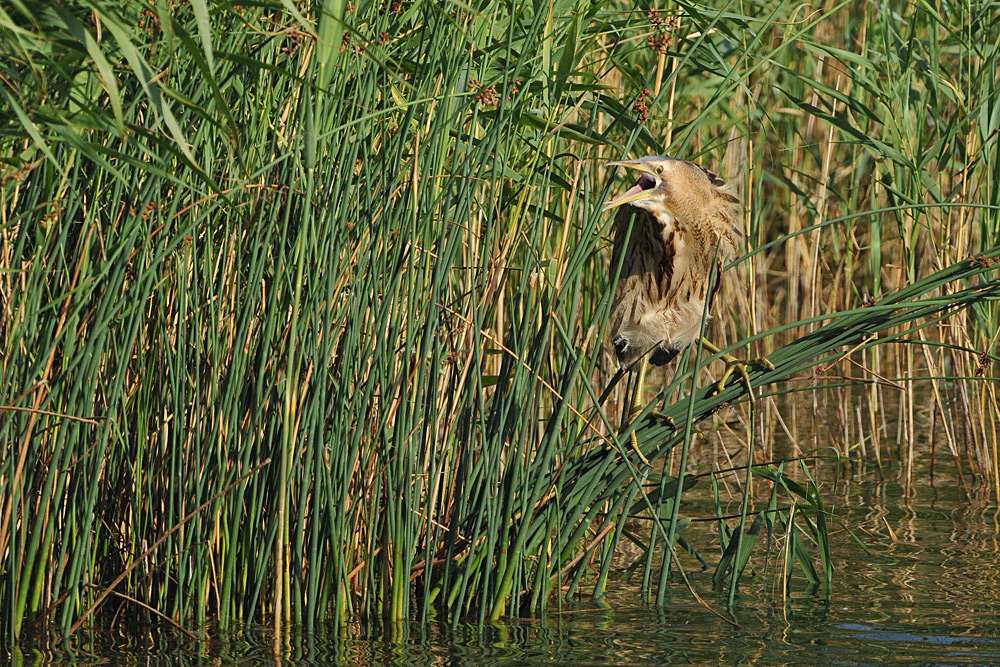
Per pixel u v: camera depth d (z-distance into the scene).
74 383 7.35
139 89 7.51
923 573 9.34
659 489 9.08
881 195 17.06
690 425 7.94
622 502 9.66
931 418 14.26
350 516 8.20
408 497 8.05
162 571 8.15
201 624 8.01
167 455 8.20
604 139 8.55
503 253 8.48
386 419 7.99
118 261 7.41
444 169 8.51
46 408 7.36
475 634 7.86
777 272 18.66
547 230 9.26
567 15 9.12
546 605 8.56
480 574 8.48
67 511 7.75
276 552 7.71
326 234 7.73
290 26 7.07
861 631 7.88
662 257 8.95
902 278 14.41
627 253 9.12
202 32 5.86
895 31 13.45
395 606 8.15
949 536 10.53
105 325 7.27
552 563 8.64
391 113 8.42
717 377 16.95
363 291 7.79
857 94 14.06
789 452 14.18
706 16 9.11
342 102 7.76
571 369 7.96
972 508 11.61
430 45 7.78
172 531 7.71
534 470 8.55
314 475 7.77
